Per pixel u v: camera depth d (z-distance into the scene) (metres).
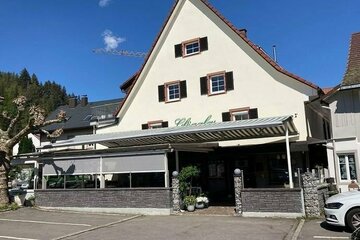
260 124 16.92
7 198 21.17
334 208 12.07
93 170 19.88
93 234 13.33
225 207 19.30
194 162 22.44
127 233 13.27
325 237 11.38
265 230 12.84
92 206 19.38
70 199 20.08
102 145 25.61
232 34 24.12
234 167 25.19
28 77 139.50
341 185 19.03
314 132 23.25
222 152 24.44
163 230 13.56
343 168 19.19
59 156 21.06
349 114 19.27
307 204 15.05
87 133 40.97
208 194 23.42
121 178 19.22
